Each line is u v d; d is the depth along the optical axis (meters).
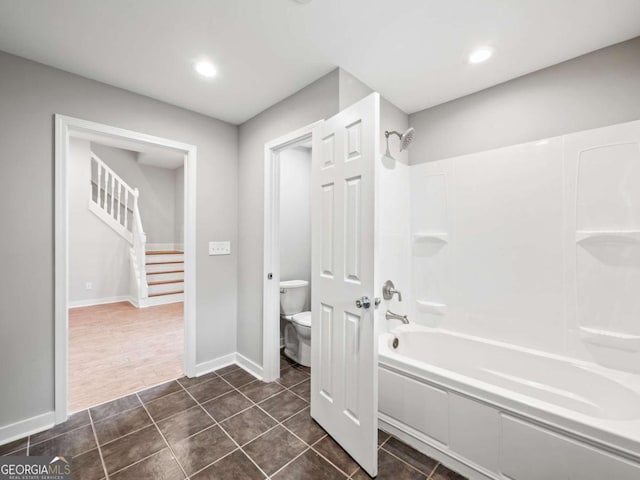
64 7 1.39
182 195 6.45
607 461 1.13
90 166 5.11
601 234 1.71
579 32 1.59
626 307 1.65
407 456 1.61
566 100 1.85
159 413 1.99
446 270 2.36
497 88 2.13
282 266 3.40
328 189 1.79
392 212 2.38
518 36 1.62
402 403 1.74
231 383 2.42
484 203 2.17
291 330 2.97
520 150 2.02
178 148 2.43
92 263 5.16
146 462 1.55
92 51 1.73
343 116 1.66
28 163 1.78
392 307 2.38
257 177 2.58
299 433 1.79
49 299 1.84
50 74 1.86
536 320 1.95
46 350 1.83
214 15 1.46
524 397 1.35
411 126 2.60
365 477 1.45
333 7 1.41
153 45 1.69
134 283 5.20
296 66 1.89
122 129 2.14
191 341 2.52
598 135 1.74
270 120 2.43
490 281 2.14
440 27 1.55
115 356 2.96
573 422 1.19
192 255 2.52
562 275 1.85
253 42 1.67
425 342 2.32
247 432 1.80
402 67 1.92
